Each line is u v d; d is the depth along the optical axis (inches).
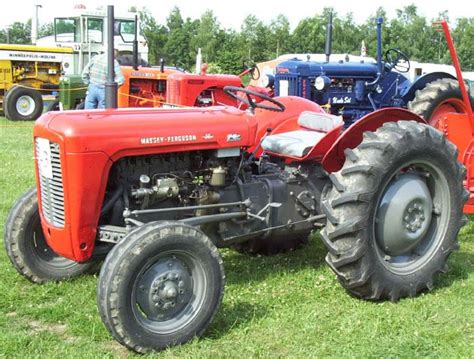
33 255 172.7
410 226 167.6
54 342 139.3
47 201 149.2
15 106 613.0
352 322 150.3
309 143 179.2
